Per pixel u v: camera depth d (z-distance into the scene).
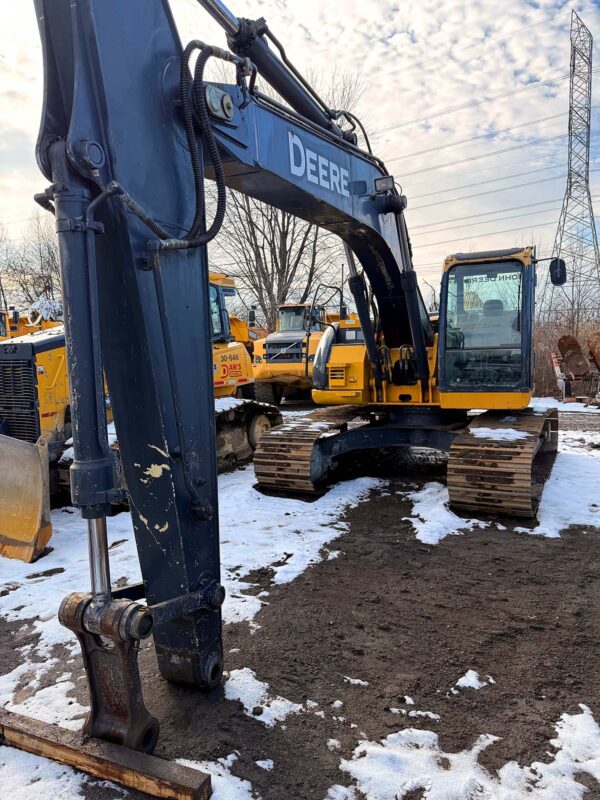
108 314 2.61
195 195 2.80
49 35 2.37
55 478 6.61
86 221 2.26
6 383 6.59
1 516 5.29
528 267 6.12
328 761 2.58
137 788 2.39
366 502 6.39
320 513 6.01
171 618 2.64
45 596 4.32
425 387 6.87
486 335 6.30
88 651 2.54
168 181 2.74
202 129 2.80
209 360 2.96
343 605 4.06
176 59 2.81
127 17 2.54
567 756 2.59
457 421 7.13
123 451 2.77
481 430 6.14
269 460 6.57
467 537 5.29
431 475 7.48
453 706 2.95
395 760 2.57
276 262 25.47
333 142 4.55
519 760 2.57
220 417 8.12
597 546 5.02
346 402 7.20
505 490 5.50
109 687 2.55
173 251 2.73
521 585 4.32
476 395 6.35
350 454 7.87
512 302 6.20
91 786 2.45
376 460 8.34
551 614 3.88
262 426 9.31
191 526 2.83
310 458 6.41
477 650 3.47
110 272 2.55
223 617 3.90
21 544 5.11
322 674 3.24
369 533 5.43
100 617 2.36
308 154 4.14
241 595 4.24
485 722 2.83
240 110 3.31
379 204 5.46
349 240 5.63
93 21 2.33
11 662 3.49
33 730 2.66
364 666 3.32
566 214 32.16
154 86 2.67
